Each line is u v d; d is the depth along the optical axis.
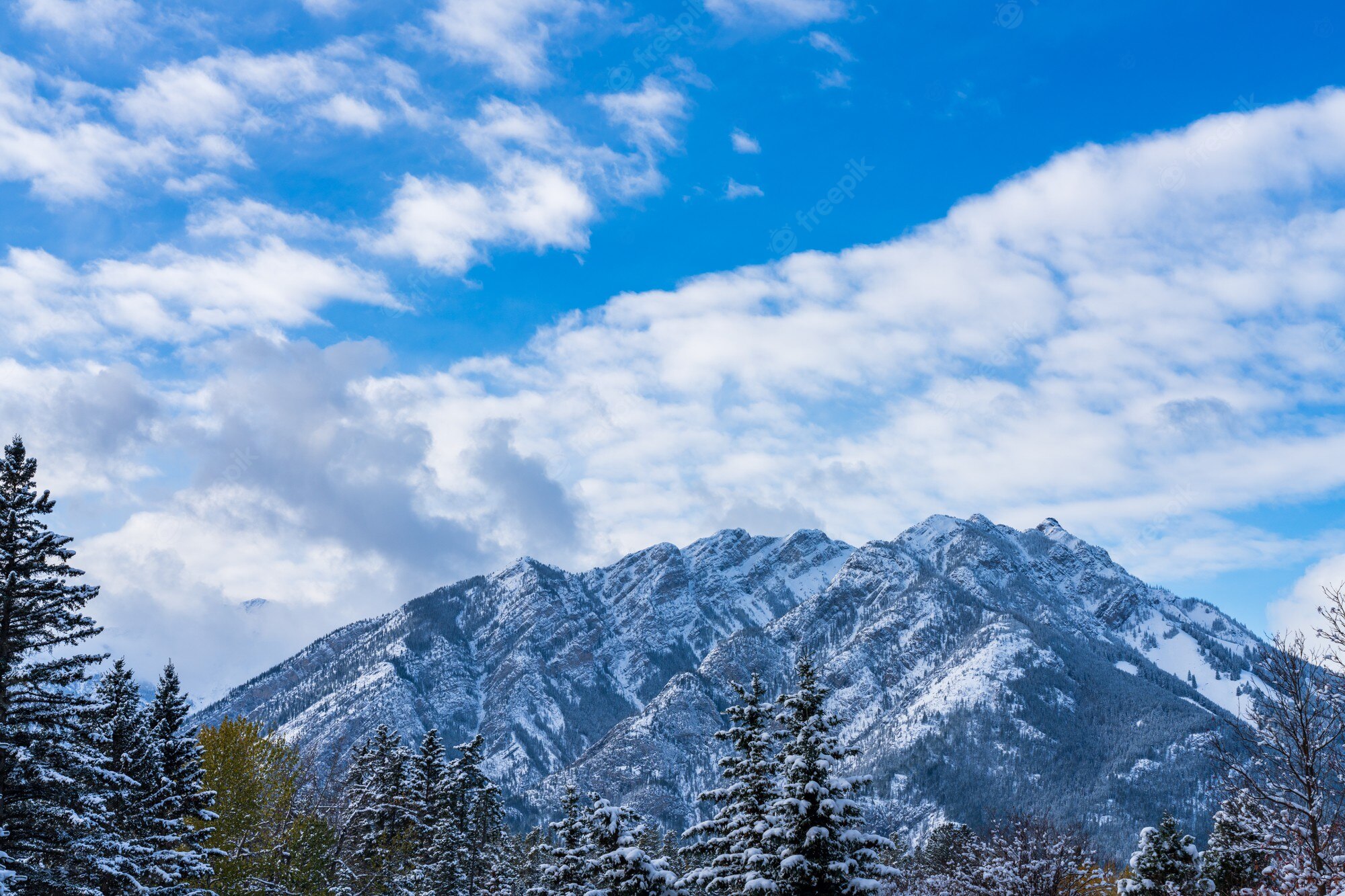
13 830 25.03
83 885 26.27
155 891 32.28
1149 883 43.38
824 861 30.45
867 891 29.39
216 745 50.12
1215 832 41.53
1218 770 26.75
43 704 25.81
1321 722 24.31
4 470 26.72
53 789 25.55
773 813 32.66
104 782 27.11
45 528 26.89
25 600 25.78
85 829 26.50
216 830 47.16
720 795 34.47
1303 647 25.25
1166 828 44.94
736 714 34.88
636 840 34.47
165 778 37.09
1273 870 25.41
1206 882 41.47
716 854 34.41
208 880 44.88
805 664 33.97
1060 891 48.47
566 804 36.31
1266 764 25.08
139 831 35.25
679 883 33.31
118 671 37.47
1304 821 24.47
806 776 31.28
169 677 42.22
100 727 33.69
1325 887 22.80
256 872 48.38
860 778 31.88
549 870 34.50
